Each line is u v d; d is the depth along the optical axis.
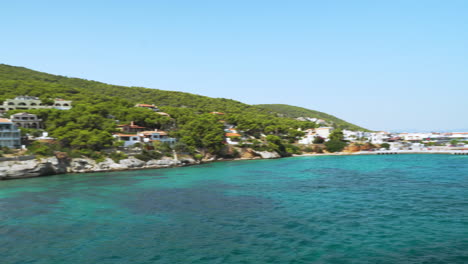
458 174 75.81
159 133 130.88
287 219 40.25
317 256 28.28
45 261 28.70
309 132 197.75
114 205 49.62
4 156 85.06
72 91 197.75
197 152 132.62
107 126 126.12
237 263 27.16
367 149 177.12
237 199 52.88
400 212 42.38
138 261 28.11
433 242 31.06
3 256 30.05
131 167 104.62
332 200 50.81
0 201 53.78
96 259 28.81
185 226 38.06
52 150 94.81
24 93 173.25
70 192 61.31
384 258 27.58
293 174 85.25
